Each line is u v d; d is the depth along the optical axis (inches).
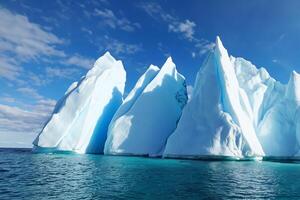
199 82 1311.5
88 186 523.8
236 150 1046.4
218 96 1162.0
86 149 1455.5
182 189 505.0
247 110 1245.1
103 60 1700.3
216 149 1042.1
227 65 1253.1
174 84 1568.7
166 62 1574.8
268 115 1371.8
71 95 1466.5
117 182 567.5
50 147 1370.6
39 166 859.4
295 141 1296.8
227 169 807.7
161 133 1369.3
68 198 426.6
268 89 1518.2
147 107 1392.7
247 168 848.9
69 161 1016.9
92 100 1461.6
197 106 1202.0
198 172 731.4
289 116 1368.1
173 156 1161.4
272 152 1288.1
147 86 1449.3
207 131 1109.1
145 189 498.9
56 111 1542.8
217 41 1299.2
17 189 493.7
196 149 1090.7
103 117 1587.1
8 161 1045.2
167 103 1461.6
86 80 1497.3
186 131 1173.1
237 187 533.0
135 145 1301.7
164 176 653.9
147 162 979.9
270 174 722.8
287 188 530.0
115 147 1304.1
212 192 485.1
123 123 1341.0
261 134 1341.0
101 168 803.4
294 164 1031.6
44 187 513.3
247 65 1588.3
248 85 1504.7
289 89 1417.3
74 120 1398.9
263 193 484.1
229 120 1082.1
